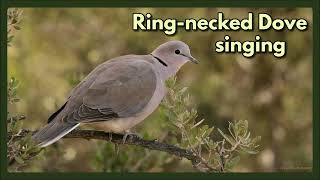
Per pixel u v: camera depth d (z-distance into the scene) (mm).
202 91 14703
